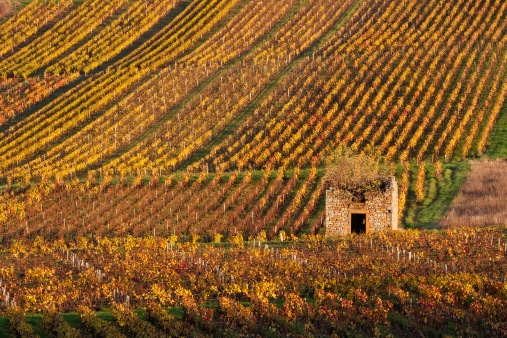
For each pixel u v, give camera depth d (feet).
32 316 494.59
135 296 537.24
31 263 644.27
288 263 595.06
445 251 640.17
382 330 472.85
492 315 484.74
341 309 499.51
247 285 546.67
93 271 595.06
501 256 620.90
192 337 459.32
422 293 522.06
